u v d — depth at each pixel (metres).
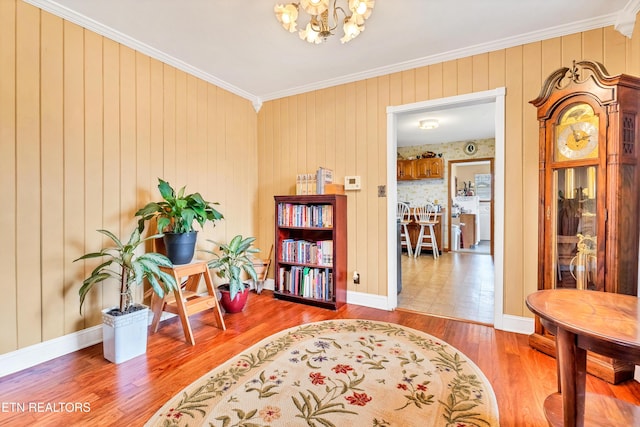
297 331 2.60
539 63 2.48
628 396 1.68
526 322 2.53
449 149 6.85
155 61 2.80
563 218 2.15
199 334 2.55
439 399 1.67
